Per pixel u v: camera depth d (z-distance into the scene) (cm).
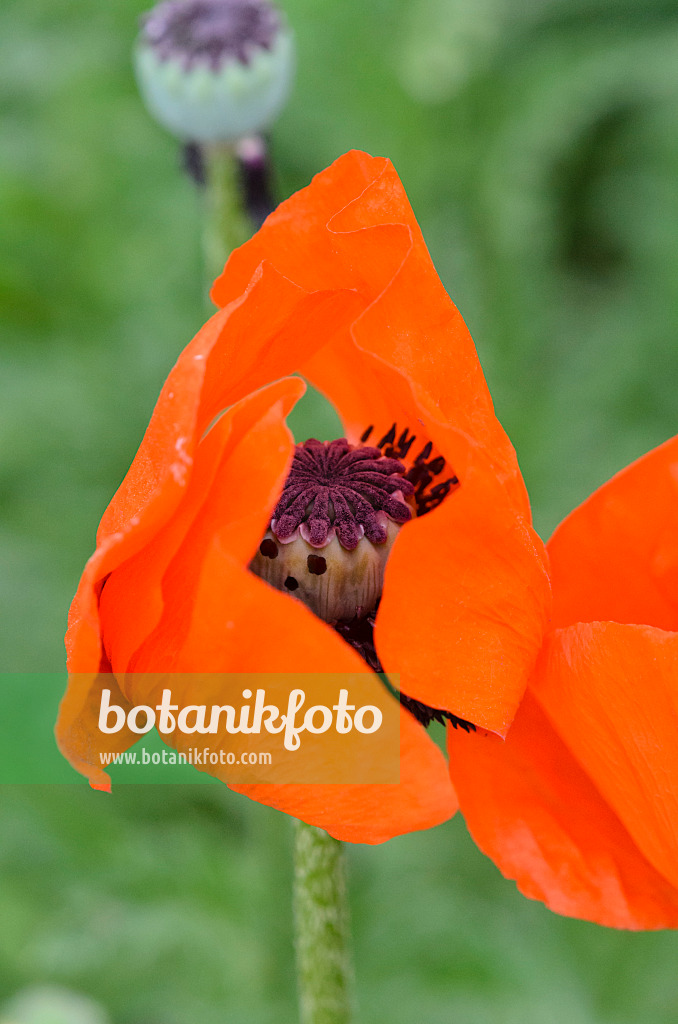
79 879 63
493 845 45
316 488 45
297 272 44
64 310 78
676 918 45
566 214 106
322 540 45
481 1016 61
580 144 103
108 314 79
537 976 62
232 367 43
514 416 76
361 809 42
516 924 64
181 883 63
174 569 43
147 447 43
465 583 43
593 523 46
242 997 63
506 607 43
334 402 47
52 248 77
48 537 74
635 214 96
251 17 62
